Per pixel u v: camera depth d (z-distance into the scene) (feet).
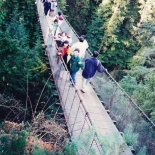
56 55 37.04
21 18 42.01
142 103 40.50
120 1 90.17
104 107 32.01
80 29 100.94
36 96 34.96
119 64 93.45
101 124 28.07
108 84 32.48
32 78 35.91
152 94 39.11
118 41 90.63
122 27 93.71
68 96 31.50
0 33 33.99
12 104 30.37
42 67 37.14
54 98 33.86
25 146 17.75
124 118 28.73
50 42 42.27
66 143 19.74
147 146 25.04
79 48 33.19
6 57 33.63
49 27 44.21
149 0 85.66
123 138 20.74
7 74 33.50
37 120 24.06
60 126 24.53
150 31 81.00
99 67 32.71
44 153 17.72
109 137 19.62
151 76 41.70
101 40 92.48
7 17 42.06
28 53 35.70
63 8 88.94
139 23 86.94
